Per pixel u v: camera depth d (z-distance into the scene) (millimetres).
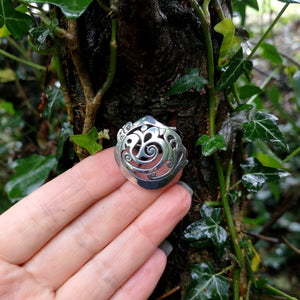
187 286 155
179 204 133
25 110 262
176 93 123
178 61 122
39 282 136
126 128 128
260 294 168
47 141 259
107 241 139
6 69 237
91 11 116
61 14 124
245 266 162
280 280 318
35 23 128
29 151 265
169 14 115
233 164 156
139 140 132
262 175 147
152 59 116
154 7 99
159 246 150
